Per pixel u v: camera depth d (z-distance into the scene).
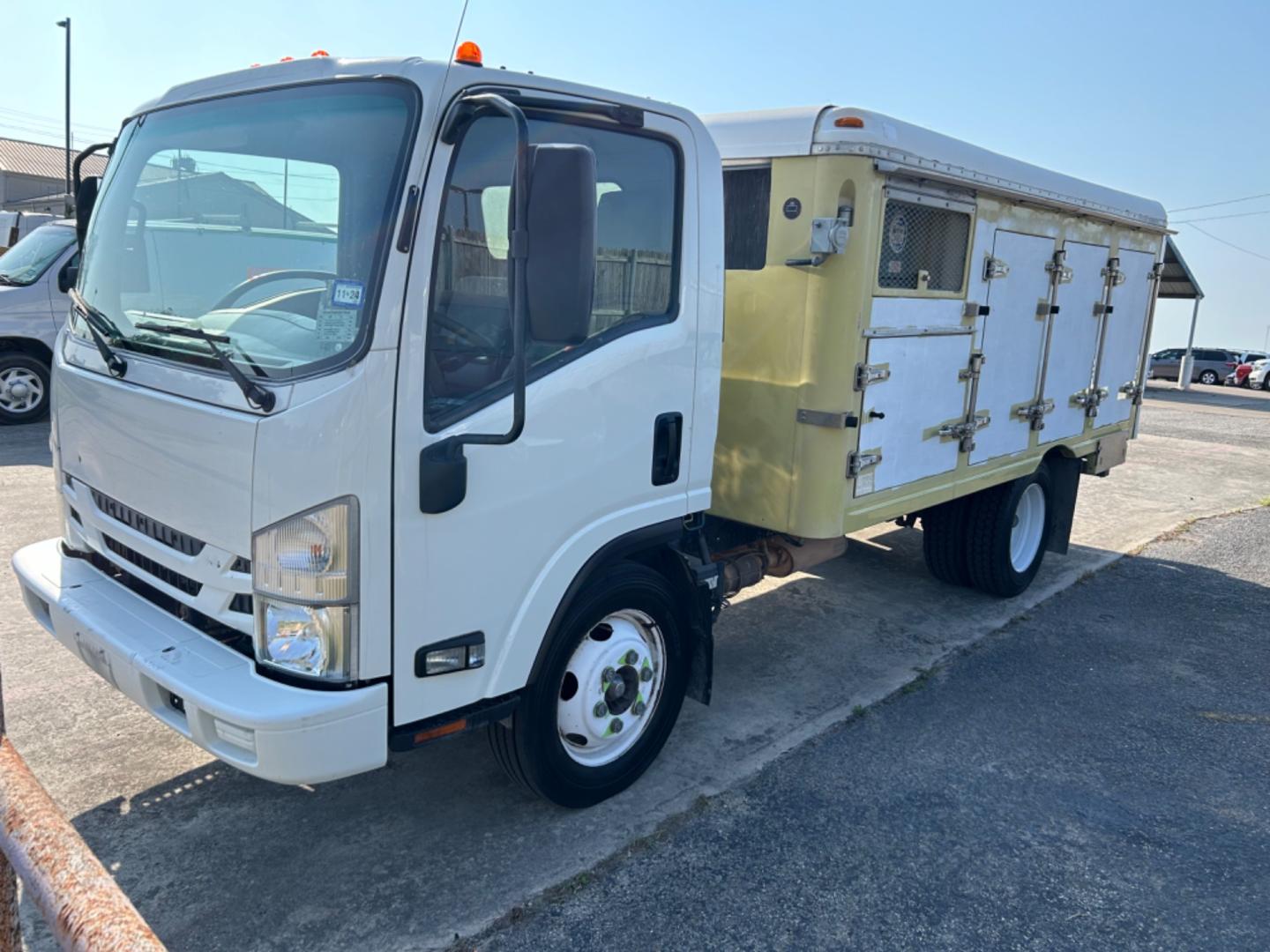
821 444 4.08
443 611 2.79
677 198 3.33
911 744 4.26
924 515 6.14
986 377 5.16
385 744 2.68
